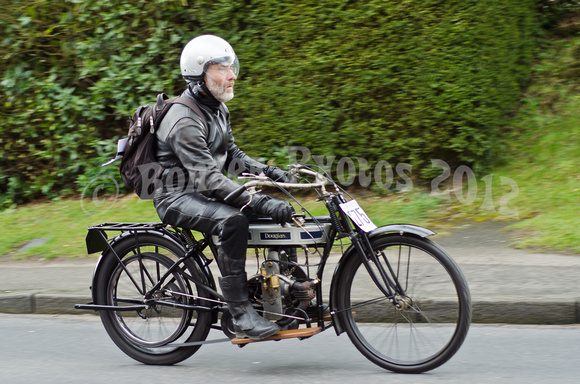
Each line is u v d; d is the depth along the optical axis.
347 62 12.81
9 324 8.84
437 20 12.35
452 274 6.27
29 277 10.37
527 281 8.78
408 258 6.50
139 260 7.14
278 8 13.13
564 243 10.27
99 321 8.94
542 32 16.44
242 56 13.48
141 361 7.15
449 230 11.48
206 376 6.68
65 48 14.73
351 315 6.73
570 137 13.86
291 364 6.94
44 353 7.60
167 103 6.69
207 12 13.89
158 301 7.02
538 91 15.04
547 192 12.44
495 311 8.05
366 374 6.52
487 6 12.40
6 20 14.74
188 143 6.50
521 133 14.17
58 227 12.95
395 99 12.77
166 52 14.37
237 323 6.54
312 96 13.09
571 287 8.45
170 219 6.74
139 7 14.38
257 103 13.36
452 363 6.73
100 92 14.54
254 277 6.72
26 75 14.84
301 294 6.49
